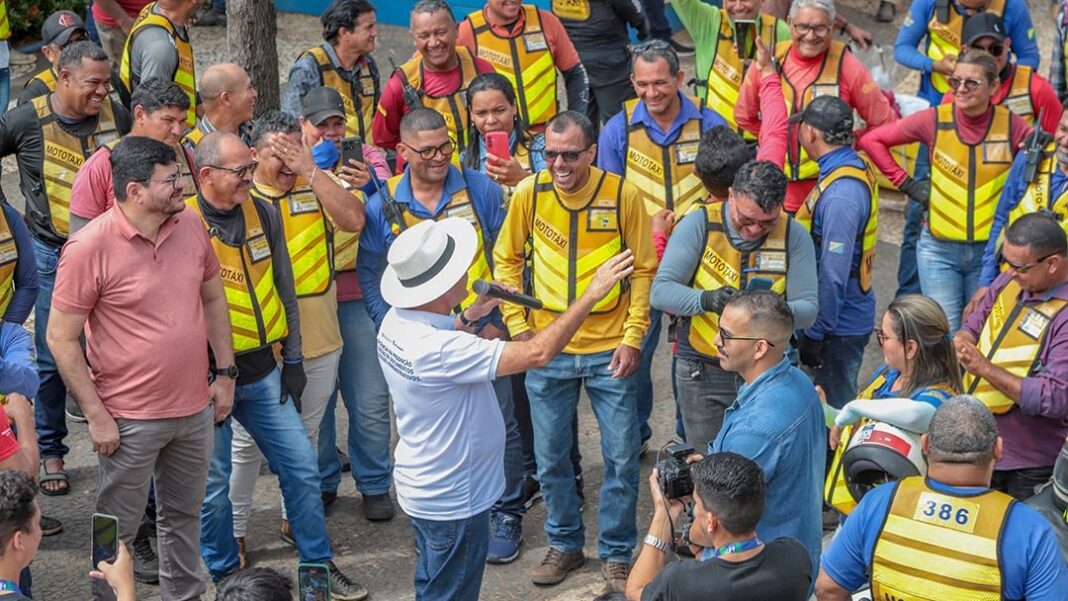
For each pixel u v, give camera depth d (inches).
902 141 303.3
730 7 328.8
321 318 249.3
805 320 222.8
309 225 245.0
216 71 265.3
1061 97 381.1
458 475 199.9
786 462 181.8
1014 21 366.0
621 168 277.7
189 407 214.5
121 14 387.2
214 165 220.7
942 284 306.7
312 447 240.7
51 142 271.0
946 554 159.9
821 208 248.4
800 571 156.5
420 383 193.8
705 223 226.7
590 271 231.6
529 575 250.4
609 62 403.5
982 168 294.2
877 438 188.9
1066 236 218.4
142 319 207.8
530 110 331.0
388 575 250.1
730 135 239.9
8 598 153.6
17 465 192.5
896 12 577.0
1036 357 221.9
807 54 315.3
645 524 269.3
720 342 188.7
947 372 196.7
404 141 239.0
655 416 311.3
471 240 195.5
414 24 303.7
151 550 250.1
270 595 142.6
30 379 208.7
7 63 394.9
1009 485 232.7
